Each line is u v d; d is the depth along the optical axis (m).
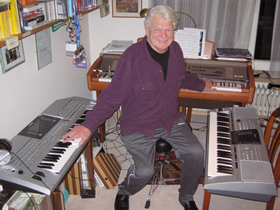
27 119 2.00
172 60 1.82
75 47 2.07
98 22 3.11
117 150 2.72
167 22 1.64
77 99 2.05
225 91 2.34
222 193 1.47
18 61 1.81
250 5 2.70
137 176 1.83
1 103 1.70
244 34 2.83
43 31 2.09
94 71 2.51
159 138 1.95
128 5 2.99
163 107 1.85
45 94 2.23
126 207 2.00
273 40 2.77
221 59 2.56
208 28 2.85
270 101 3.01
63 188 2.00
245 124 1.85
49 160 1.49
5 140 1.42
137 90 1.79
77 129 1.68
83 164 2.12
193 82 2.18
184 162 1.88
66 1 1.83
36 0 1.60
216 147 1.68
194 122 3.21
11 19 1.37
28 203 1.44
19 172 1.38
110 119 3.24
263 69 3.10
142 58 1.75
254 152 1.60
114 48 2.71
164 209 2.07
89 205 2.11
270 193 1.41
